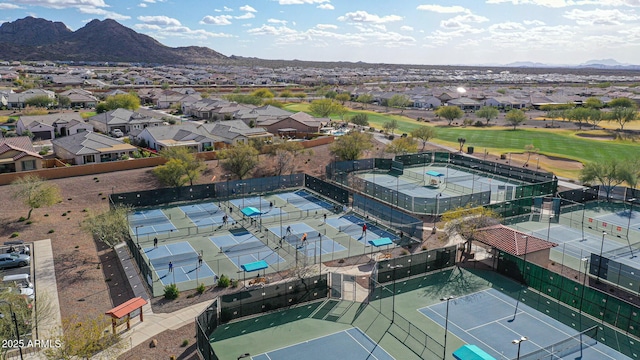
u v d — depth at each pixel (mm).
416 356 31125
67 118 112625
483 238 45594
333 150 89375
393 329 34406
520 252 42625
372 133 119750
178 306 37469
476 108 193250
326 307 37688
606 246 50750
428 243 50844
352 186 72250
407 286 41469
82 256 47000
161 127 99250
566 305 38125
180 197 66250
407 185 75750
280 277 42969
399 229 54812
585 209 64812
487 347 32156
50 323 34375
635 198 66875
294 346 32156
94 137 87938
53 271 43344
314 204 66438
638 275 39375
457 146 109188
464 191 71875
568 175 82938
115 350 30531
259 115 124625
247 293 35688
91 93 189875
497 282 42219
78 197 66312
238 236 53750
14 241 49906
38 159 76438
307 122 122125
